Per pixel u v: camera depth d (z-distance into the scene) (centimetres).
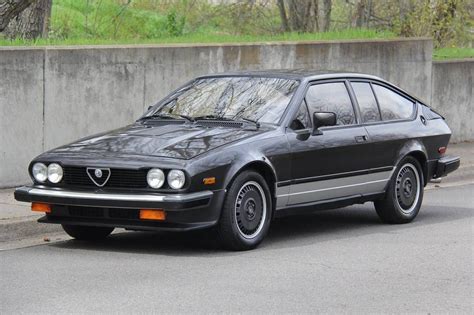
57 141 1554
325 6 2619
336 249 1137
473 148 2119
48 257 1085
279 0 2597
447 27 2583
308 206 1197
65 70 1554
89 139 1166
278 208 1159
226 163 1087
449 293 920
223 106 1204
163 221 1066
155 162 1070
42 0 1975
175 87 1698
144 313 837
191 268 1022
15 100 1501
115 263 1049
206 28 2700
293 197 1172
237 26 2653
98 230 1198
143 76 1653
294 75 1236
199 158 1073
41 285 941
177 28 2681
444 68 2180
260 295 904
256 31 2639
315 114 1181
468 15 2647
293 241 1191
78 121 1577
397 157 1301
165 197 1055
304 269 1020
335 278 978
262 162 1123
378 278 980
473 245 1161
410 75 2098
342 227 1300
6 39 1842
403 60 2081
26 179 1524
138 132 1162
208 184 1073
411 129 1327
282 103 1192
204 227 1077
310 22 2586
